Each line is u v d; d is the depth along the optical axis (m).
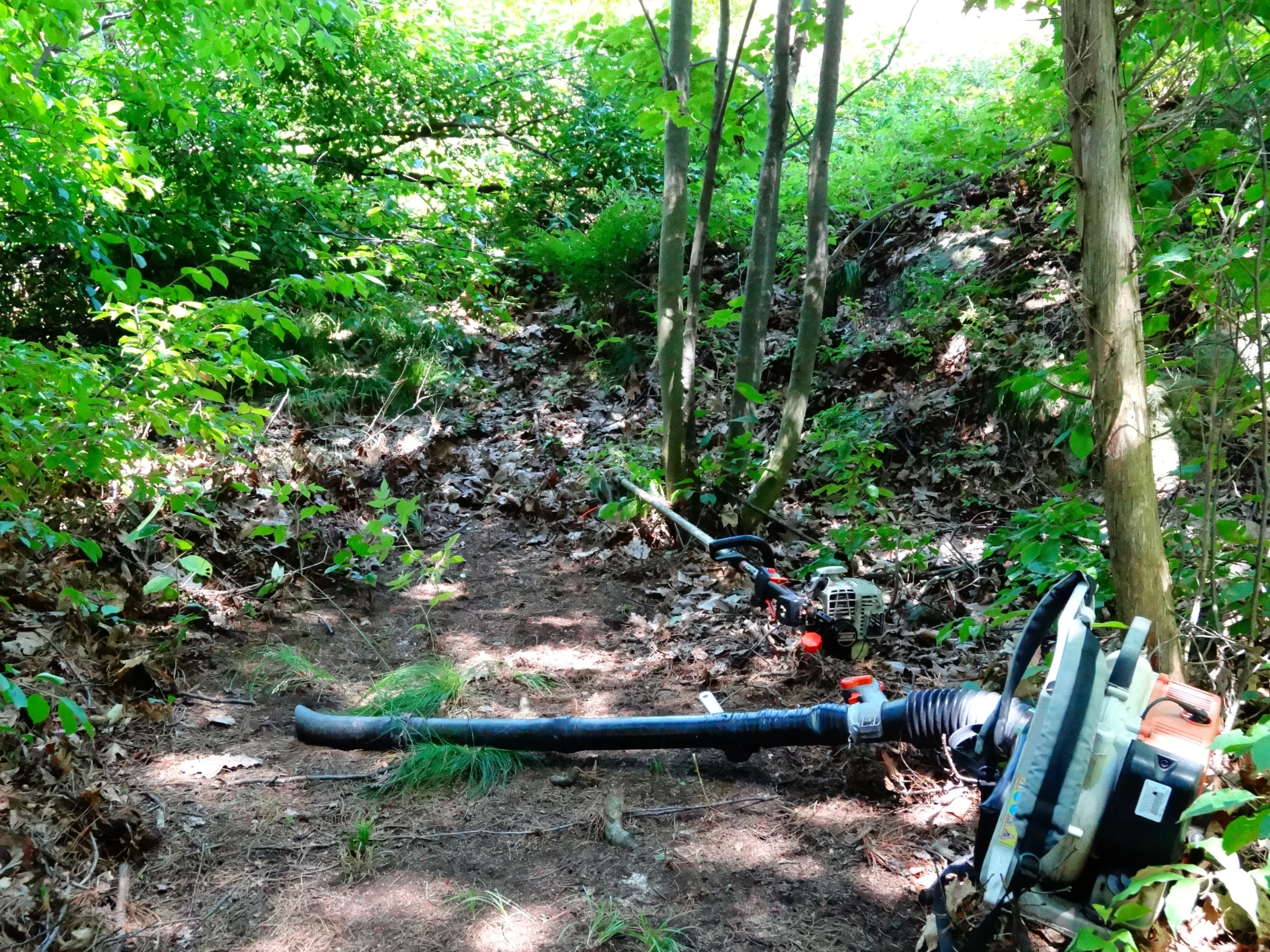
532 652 3.97
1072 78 2.32
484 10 11.40
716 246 8.48
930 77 9.26
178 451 4.93
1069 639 1.80
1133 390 2.29
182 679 3.47
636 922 2.27
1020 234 6.42
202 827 2.64
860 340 6.73
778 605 3.34
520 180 10.53
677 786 2.93
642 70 5.52
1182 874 1.91
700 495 5.07
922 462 5.64
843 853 2.56
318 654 3.90
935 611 4.03
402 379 7.22
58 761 2.62
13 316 6.95
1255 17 2.63
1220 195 2.95
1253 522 3.43
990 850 1.77
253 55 5.53
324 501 5.36
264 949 2.17
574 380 7.83
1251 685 2.62
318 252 6.23
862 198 7.56
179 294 4.12
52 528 3.84
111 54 6.05
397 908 2.33
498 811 2.79
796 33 5.16
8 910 2.11
